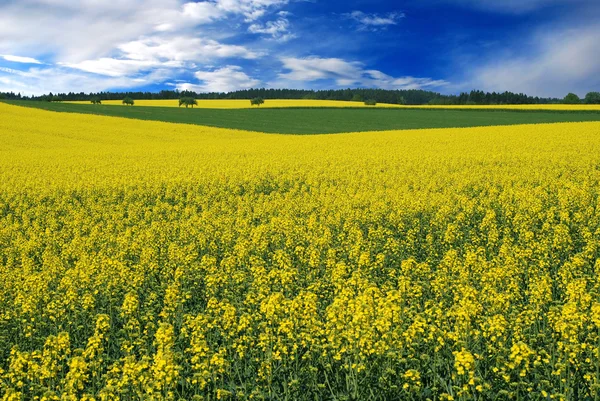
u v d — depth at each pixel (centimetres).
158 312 1136
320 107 12106
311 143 4797
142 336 978
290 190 2550
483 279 1087
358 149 4144
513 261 1223
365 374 780
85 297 1062
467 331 829
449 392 741
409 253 1549
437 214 1852
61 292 1191
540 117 8819
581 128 5300
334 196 2356
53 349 831
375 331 822
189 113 9981
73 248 1605
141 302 1194
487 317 871
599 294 980
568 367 734
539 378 757
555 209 1895
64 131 6331
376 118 9169
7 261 1560
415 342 835
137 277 1243
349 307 840
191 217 2042
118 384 734
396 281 1238
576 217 1719
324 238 1516
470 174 2711
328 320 877
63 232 1895
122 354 957
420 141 4619
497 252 1529
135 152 4434
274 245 1655
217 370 804
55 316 1073
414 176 2748
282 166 3259
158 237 1734
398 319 835
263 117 9400
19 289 1199
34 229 1973
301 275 1312
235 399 786
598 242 1457
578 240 1541
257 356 890
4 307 1137
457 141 4491
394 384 760
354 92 19312
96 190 2702
